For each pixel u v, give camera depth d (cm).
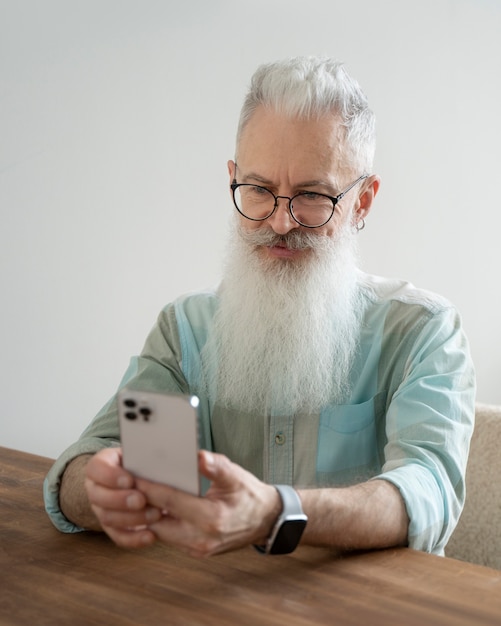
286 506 100
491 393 316
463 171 301
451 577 104
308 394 149
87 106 254
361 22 280
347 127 142
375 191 154
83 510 116
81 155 255
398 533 115
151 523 98
